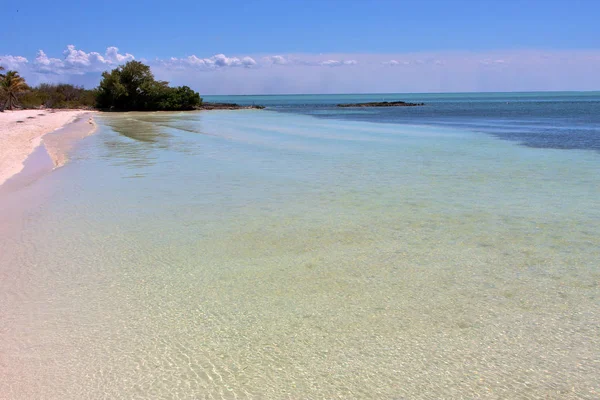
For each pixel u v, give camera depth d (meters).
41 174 15.43
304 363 4.79
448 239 8.50
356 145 23.14
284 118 50.97
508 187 12.84
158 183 13.66
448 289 6.46
